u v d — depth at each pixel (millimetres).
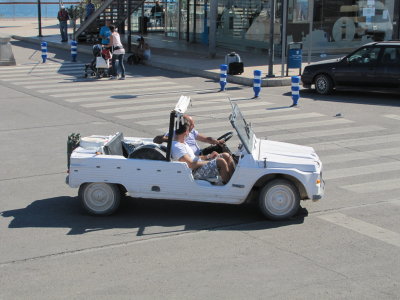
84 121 14609
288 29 25812
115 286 6109
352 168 10758
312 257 6895
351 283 6199
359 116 15328
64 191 9469
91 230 7773
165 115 15289
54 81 21062
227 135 9367
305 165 8055
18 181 9977
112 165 8086
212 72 21922
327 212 8508
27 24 45562
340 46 27203
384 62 17609
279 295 5902
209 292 5965
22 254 6965
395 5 27141
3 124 14289
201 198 8148
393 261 6793
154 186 8125
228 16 29453
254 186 8297
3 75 22438
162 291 5988
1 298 5848
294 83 16500
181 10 33812
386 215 8391
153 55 27156
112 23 32938
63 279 6285
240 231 7758
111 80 21375
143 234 7637
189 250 7098
